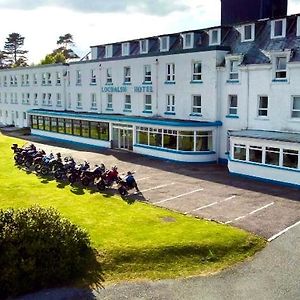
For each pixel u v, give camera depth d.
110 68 47.34
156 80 41.22
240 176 30.84
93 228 19.20
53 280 14.95
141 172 32.50
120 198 24.83
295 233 19.06
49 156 33.53
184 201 24.16
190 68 37.69
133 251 16.80
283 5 39.38
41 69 61.09
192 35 38.59
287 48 31.38
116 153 41.75
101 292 14.53
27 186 28.14
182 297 14.13
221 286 14.82
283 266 16.14
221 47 35.34
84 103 52.59
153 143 39.62
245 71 33.50
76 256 15.49
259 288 14.59
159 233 18.53
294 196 25.11
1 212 16.14
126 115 45.69
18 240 14.73
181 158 36.31
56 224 15.85
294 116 30.88
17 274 14.24
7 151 44.03
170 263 16.42
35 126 59.06
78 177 28.97
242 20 39.91
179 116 39.44
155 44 43.38
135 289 14.70
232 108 35.44
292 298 13.88
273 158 28.80
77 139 49.94
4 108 75.00
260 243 18.03
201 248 17.22
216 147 36.47
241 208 22.72
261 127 33.00
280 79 31.22
